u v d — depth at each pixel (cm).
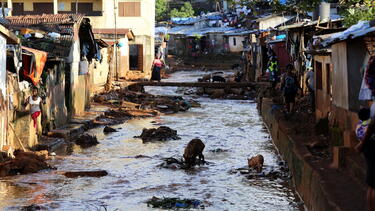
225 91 4712
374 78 1200
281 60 4053
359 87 1617
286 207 1524
